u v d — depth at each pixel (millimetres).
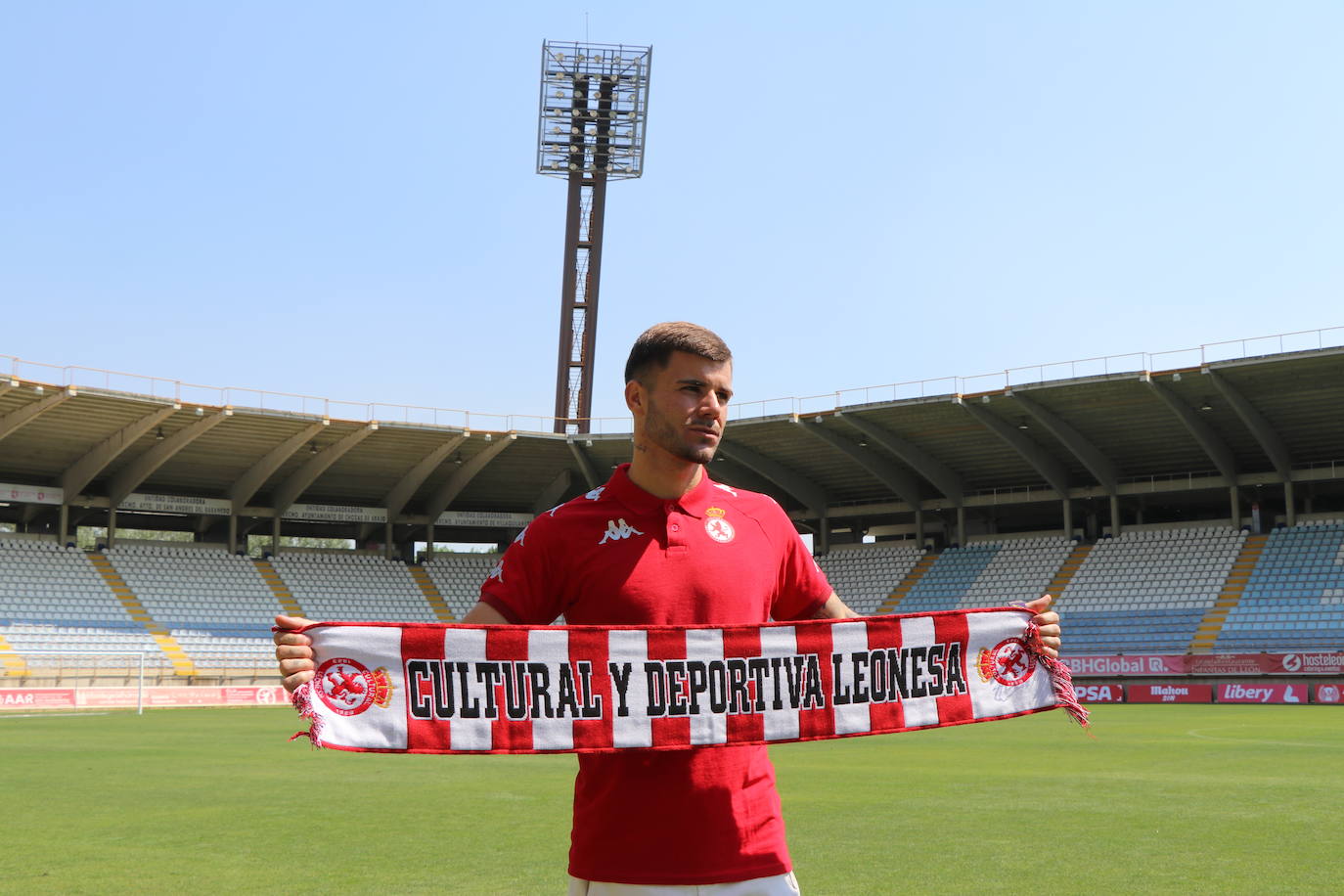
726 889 3184
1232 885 7977
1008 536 50938
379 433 44938
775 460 49656
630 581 3361
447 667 3365
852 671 3658
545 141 59312
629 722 3326
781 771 16844
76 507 47812
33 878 8594
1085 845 9812
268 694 43000
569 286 58656
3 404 37344
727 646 3430
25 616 42594
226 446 44844
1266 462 44875
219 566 49000
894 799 13297
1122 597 45031
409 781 16000
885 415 43219
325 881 8414
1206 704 37250
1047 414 41438
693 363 3266
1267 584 42562
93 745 22750
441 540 56156
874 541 58688
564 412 57688
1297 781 15039
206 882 8398
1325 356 35000
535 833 10898
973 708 3807
